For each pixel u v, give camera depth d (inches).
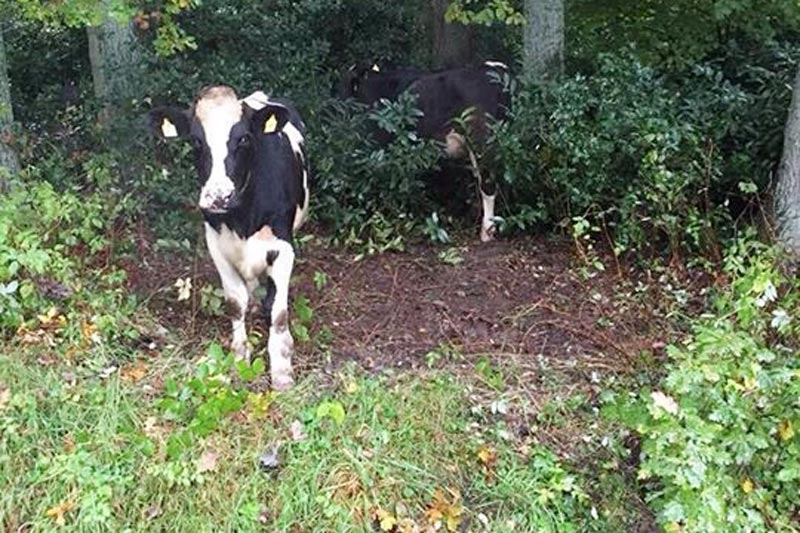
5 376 171.9
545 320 217.5
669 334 207.3
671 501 148.1
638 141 243.3
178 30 262.2
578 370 194.2
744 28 301.4
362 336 209.0
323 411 167.2
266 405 169.0
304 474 159.5
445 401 175.9
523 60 292.4
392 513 157.4
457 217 285.9
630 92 257.0
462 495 162.9
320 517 156.2
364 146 276.7
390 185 267.1
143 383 178.7
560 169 252.4
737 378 155.9
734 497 152.3
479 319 218.4
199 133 175.8
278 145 191.8
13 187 227.3
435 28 393.7
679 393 156.9
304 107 284.0
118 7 204.2
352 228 262.5
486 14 273.7
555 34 283.3
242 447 163.0
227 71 294.8
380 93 303.1
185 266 231.8
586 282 235.1
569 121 252.4
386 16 400.8
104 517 153.1
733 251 199.9
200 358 187.6
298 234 259.0
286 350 188.1
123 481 157.5
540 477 165.8
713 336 158.9
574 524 161.0
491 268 245.4
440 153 271.4
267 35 326.3
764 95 260.4
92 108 283.1
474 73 276.8
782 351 172.6
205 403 165.5
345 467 160.2
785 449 155.5
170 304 216.4
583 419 178.1
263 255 189.8
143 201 243.1
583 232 243.4
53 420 166.7
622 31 323.9
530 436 174.7
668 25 315.6
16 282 188.9
